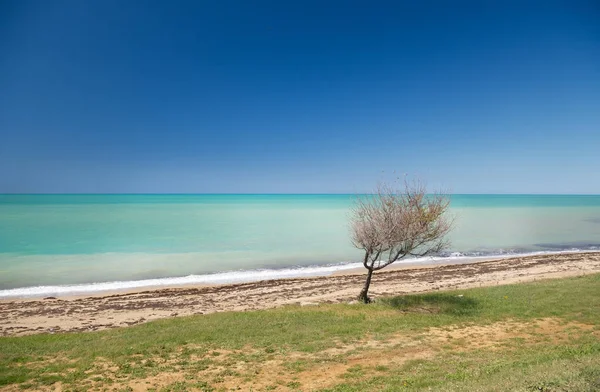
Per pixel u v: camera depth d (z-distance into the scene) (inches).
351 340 582.6
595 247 1905.8
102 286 1124.5
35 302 959.6
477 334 599.2
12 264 1406.3
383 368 466.3
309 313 753.0
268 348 555.5
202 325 681.0
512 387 330.6
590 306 716.7
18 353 553.9
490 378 374.6
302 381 442.0
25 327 772.0
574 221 3201.3
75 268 1355.8
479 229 2625.5
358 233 846.5
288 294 1032.2
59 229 2377.0
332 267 1437.0
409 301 819.4
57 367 492.7
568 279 986.1
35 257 1540.4
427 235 805.2
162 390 426.9
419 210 802.2
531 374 363.6
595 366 363.6
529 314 689.6
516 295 827.4
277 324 675.4
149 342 586.9
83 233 2229.3
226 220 3149.6
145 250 1732.3
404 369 458.9
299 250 1784.0
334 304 856.3
